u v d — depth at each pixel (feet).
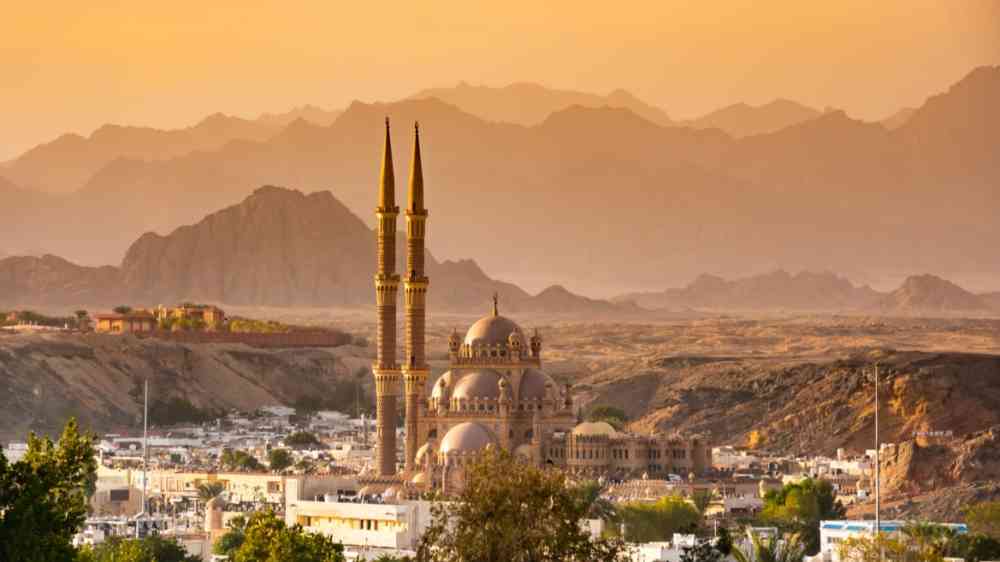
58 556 606.96
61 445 638.94
